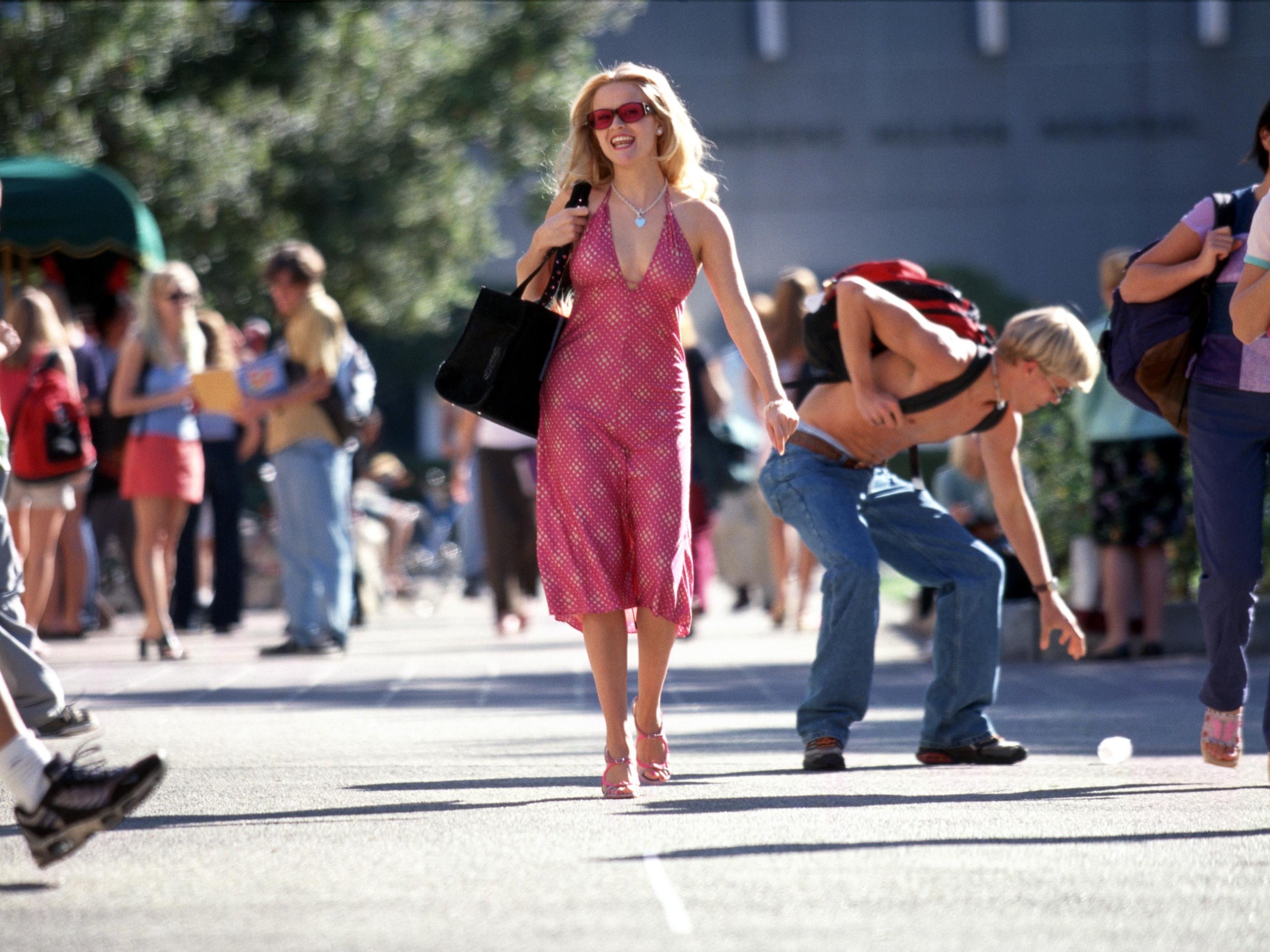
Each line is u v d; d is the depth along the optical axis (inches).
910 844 525.7
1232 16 5393.7
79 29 2726.4
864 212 5413.4
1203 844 529.0
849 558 725.3
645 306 642.8
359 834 550.6
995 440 756.6
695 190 665.0
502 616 1701.5
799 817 580.7
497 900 447.8
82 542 1679.4
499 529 1692.9
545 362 647.1
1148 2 5393.7
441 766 730.8
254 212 3070.9
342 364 1375.5
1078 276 5423.2
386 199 3422.7
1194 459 690.8
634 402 641.0
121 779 482.6
